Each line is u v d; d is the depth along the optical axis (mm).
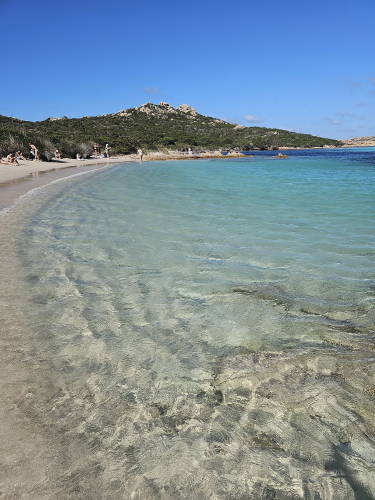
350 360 2873
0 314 3664
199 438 2117
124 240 6645
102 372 2740
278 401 2424
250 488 1818
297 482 1848
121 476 1865
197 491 1802
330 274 4793
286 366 2805
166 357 2949
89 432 2146
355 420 2244
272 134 133375
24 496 1734
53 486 1795
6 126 61438
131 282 4570
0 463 1906
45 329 3381
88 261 5410
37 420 2232
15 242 6457
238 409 2355
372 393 2484
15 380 2623
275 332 3336
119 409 2348
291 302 3969
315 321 3537
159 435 2135
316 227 7695
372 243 6301
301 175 24656
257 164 40688
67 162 40375
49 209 10047
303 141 128250
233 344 3143
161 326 3463
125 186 16969
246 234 7074
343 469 1916
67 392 2506
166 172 28094
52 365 2822
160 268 5094
